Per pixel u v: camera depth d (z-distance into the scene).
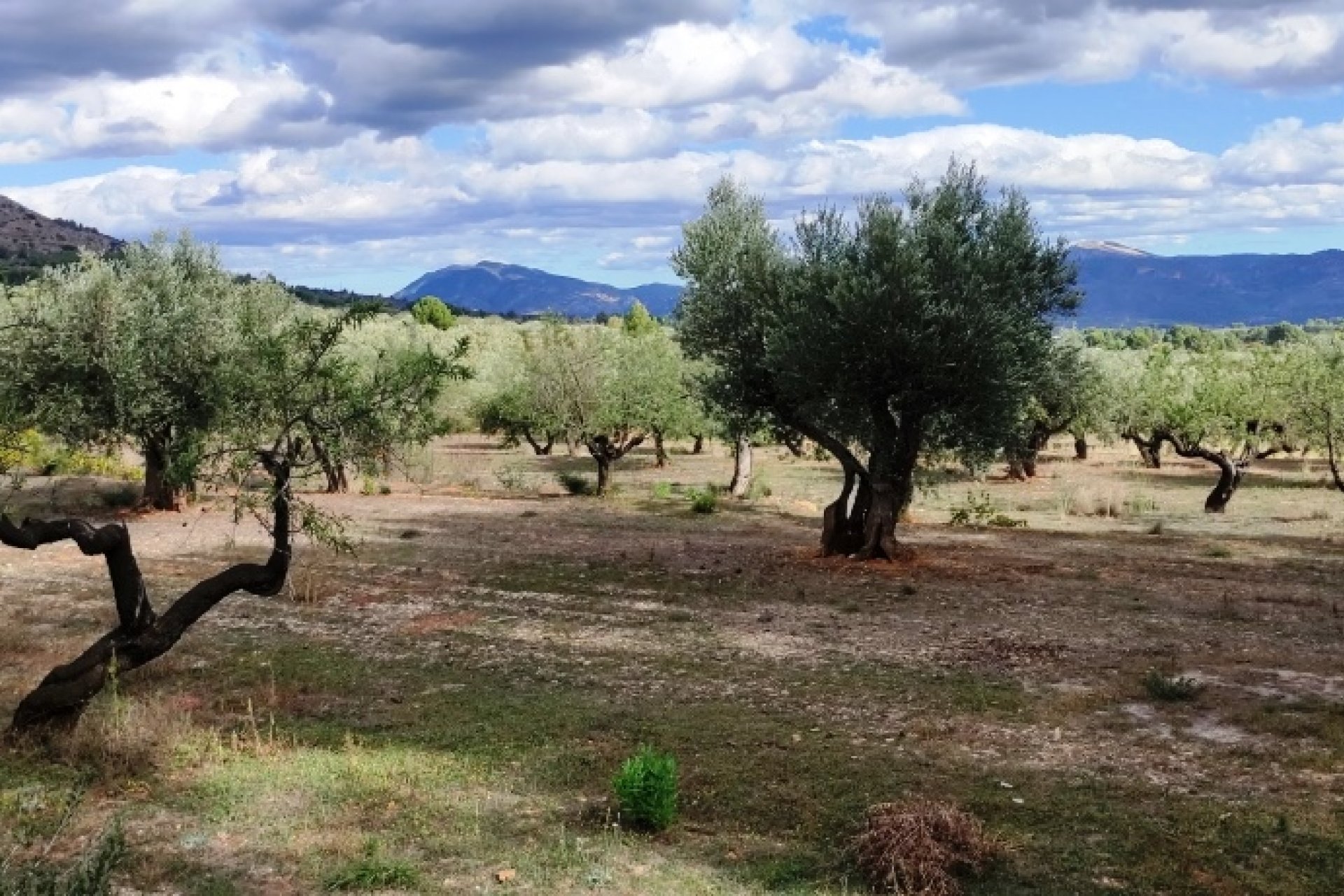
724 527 26.34
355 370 13.03
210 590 10.08
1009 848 7.25
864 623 14.95
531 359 35.75
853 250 19.28
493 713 10.44
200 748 9.12
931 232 18.61
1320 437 29.95
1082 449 51.75
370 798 8.07
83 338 23.84
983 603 16.44
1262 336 113.81
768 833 7.55
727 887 6.67
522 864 6.95
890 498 20.47
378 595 16.66
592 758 9.04
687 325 21.61
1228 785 8.45
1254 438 30.78
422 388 11.59
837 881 6.78
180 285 26.34
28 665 11.70
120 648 9.47
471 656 12.80
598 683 11.62
